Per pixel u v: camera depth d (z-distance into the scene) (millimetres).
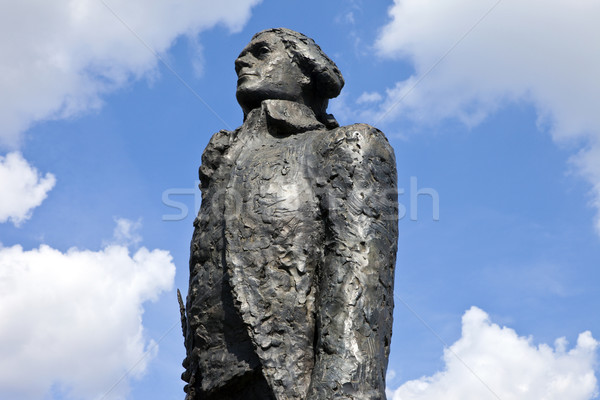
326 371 6500
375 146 7387
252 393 6875
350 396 6414
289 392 6613
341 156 7266
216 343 7066
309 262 7012
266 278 6965
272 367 6695
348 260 6883
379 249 7004
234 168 7570
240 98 8156
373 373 6566
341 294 6766
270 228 7109
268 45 8219
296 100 8102
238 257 7062
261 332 6801
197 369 7168
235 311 7008
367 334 6688
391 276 7078
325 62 8188
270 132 7926
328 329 6676
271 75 8078
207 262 7375
